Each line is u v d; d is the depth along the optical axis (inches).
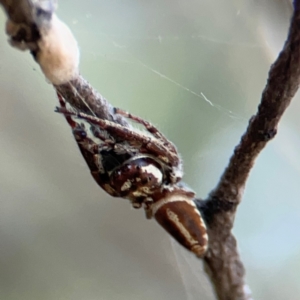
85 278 5.1
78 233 5.1
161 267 5.0
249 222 5.1
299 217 5.0
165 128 4.8
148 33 4.9
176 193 4.5
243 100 4.9
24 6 4.0
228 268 4.4
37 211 5.1
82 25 4.8
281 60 4.1
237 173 4.3
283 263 5.1
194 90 4.9
